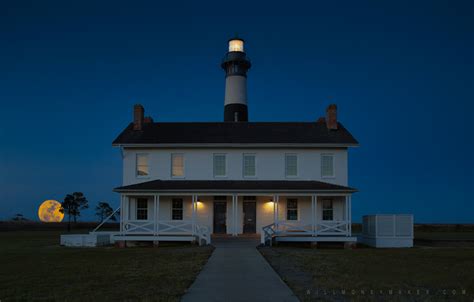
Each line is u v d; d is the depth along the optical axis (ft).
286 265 51.70
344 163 96.89
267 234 79.51
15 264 54.24
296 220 94.27
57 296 34.32
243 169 97.45
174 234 83.41
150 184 91.25
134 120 104.12
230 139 98.27
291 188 87.15
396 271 47.98
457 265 53.36
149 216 95.14
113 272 46.34
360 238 97.35
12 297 34.12
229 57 139.13
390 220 86.07
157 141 97.35
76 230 172.55
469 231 165.89
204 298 33.30
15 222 197.36
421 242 96.94
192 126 106.83
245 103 140.67
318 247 84.48
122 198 88.84
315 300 32.99
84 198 194.39
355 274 45.62
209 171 97.30
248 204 95.55
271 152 97.81
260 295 34.35
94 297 33.78
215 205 95.50
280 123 108.37
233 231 91.15
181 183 92.94
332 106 103.50
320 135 100.01
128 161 97.96
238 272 45.52
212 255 60.70
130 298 33.35
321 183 92.99
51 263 54.95
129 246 84.28
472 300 33.86
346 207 86.79
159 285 38.32
